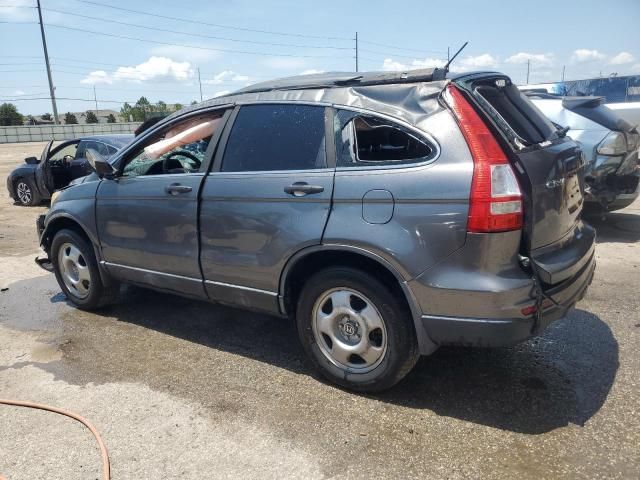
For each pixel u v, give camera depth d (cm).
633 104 1108
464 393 333
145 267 426
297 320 352
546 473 260
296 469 271
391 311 307
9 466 281
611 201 646
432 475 262
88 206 455
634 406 312
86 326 461
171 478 268
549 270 288
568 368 358
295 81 370
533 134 326
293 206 332
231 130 374
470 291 278
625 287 507
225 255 369
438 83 304
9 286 579
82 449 293
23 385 362
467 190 276
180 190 387
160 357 399
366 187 304
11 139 5741
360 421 309
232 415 320
